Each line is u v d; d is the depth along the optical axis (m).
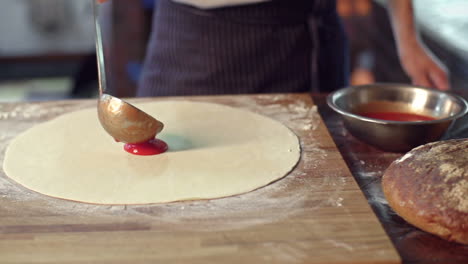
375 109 1.02
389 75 2.23
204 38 1.19
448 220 0.64
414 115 0.99
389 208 0.75
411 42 1.33
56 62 3.01
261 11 1.15
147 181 0.80
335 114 1.08
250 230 0.68
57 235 0.67
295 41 1.19
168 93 1.28
